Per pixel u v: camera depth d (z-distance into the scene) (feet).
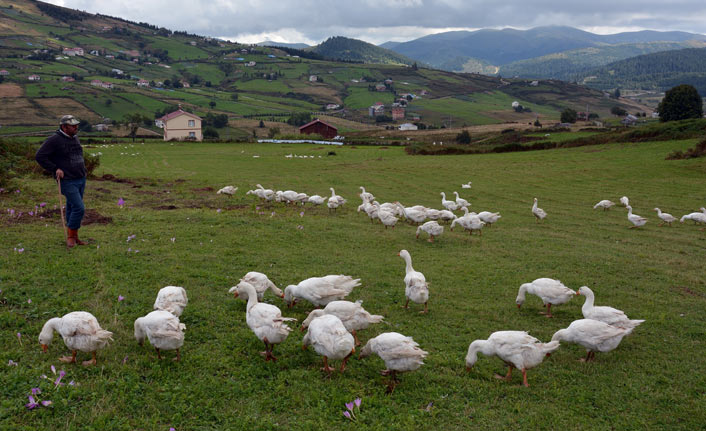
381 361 30.73
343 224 73.97
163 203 81.71
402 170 176.04
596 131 342.64
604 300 44.52
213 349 29.73
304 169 176.04
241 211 77.46
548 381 29.14
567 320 39.50
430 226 64.59
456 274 51.19
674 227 87.04
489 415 25.07
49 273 37.93
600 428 24.34
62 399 22.17
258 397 24.97
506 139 333.21
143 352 28.30
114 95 616.80
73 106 542.16
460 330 36.06
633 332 37.24
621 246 69.00
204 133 446.19
